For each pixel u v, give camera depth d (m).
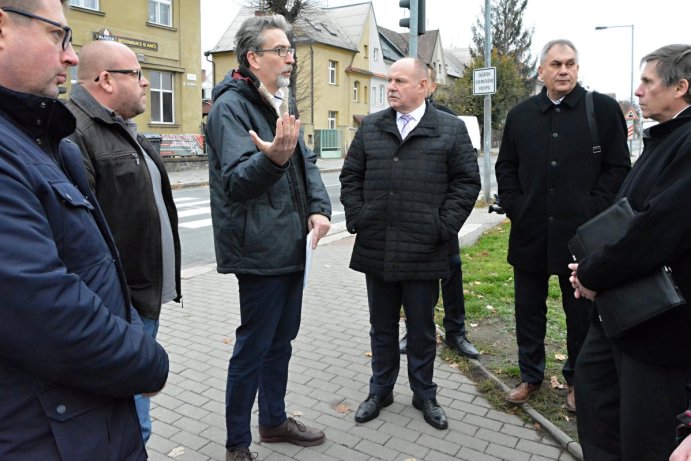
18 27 1.31
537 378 3.44
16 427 1.23
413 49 7.41
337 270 7.02
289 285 2.84
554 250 3.30
